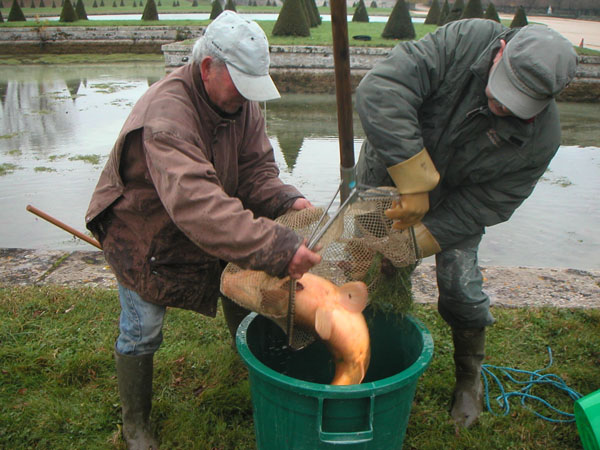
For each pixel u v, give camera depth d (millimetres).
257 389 2232
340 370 2293
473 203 2631
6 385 3092
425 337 2410
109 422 2863
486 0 63938
